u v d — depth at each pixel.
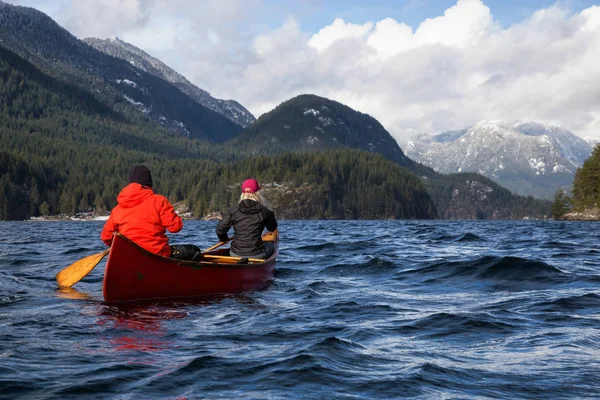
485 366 4.78
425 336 5.96
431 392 4.12
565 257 15.01
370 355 5.15
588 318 6.77
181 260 8.20
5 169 178.38
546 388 4.20
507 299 8.21
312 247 19.16
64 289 9.45
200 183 185.12
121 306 7.76
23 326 6.38
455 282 10.07
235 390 4.14
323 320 6.86
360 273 11.71
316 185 189.50
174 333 6.13
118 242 7.52
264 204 10.11
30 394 4.02
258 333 6.13
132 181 8.49
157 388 4.18
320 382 4.32
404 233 34.78
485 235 30.44
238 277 9.20
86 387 4.17
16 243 22.73
